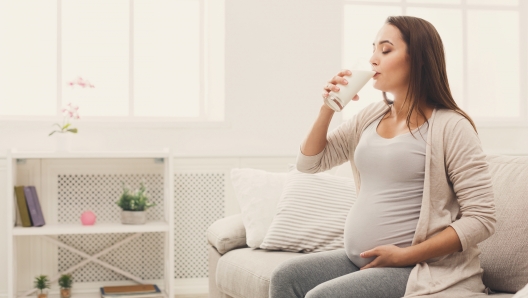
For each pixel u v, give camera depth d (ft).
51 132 11.18
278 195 8.65
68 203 11.73
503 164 6.37
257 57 12.67
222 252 8.59
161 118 12.84
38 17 12.24
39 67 12.29
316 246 7.86
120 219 11.94
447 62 14.23
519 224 5.81
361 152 5.49
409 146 5.19
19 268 11.55
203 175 12.25
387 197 5.30
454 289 4.93
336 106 5.34
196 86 13.08
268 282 6.88
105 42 12.55
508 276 5.76
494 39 14.56
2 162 11.30
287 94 12.80
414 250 4.96
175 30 12.94
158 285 12.17
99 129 12.05
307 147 6.03
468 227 4.90
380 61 5.37
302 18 12.84
